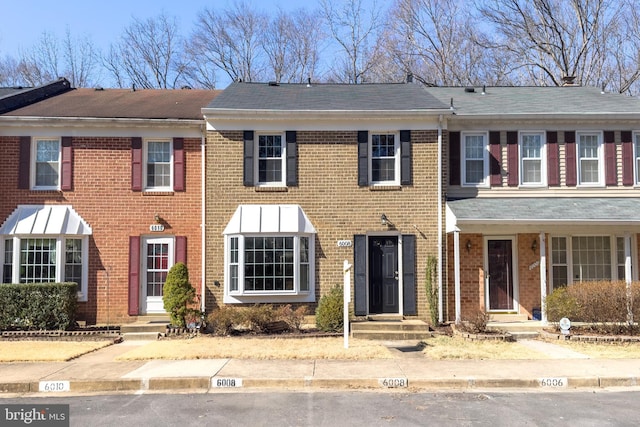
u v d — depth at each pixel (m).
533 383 9.54
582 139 16.72
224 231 15.66
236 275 15.42
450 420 7.50
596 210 15.44
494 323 15.31
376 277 16.00
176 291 14.52
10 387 9.29
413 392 9.12
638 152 16.66
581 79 32.09
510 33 33.44
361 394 8.98
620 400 8.59
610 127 16.58
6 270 15.41
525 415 7.74
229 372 9.95
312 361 10.94
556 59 32.50
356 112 15.71
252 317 14.02
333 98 17.39
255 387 9.45
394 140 16.22
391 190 15.90
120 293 15.86
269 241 15.46
